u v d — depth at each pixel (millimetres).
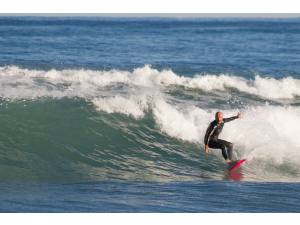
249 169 55656
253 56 154000
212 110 71438
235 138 61938
